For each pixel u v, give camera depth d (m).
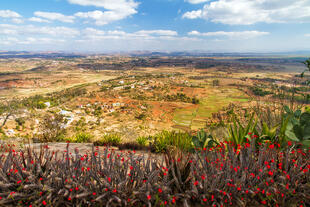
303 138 2.63
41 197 1.82
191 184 1.95
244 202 1.85
